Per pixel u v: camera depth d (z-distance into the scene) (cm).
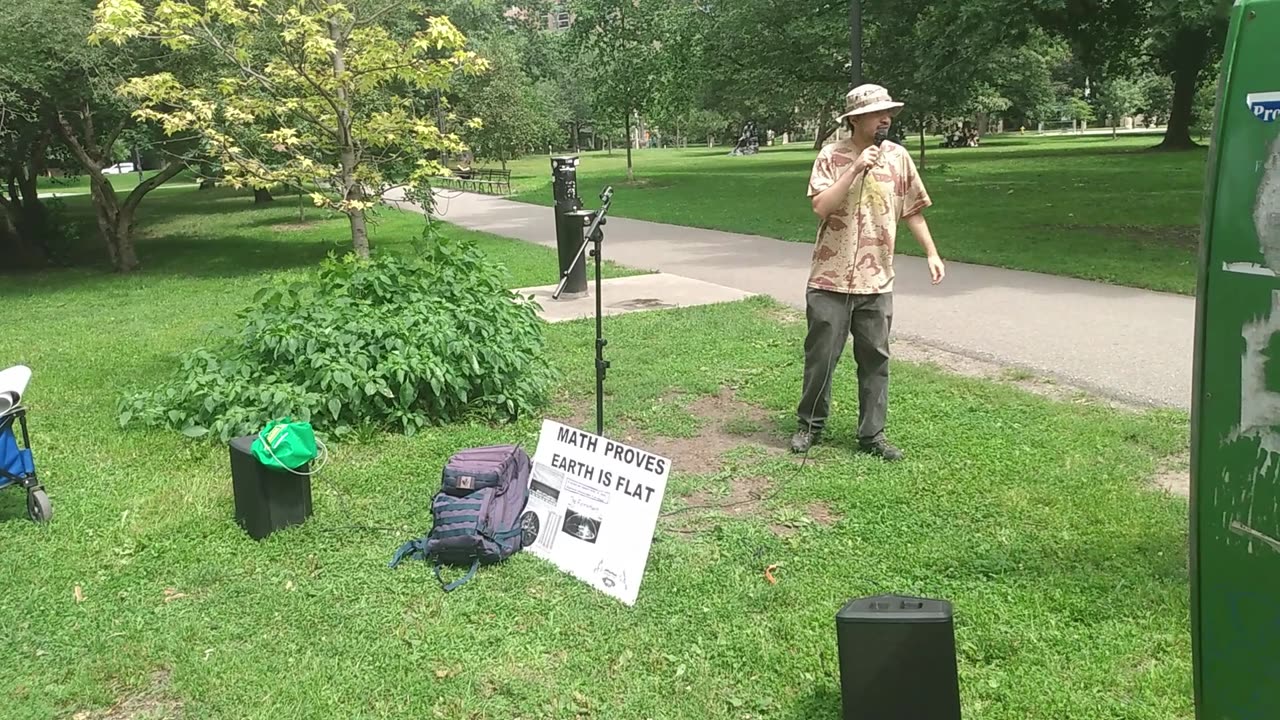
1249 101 182
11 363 852
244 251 1897
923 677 265
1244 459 188
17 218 1869
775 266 1291
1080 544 414
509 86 4053
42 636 362
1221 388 191
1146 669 320
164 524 462
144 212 3069
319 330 600
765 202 2300
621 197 2627
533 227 2019
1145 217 1641
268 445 438
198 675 330
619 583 379
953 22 1645
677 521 457
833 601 371
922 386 673
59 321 1110
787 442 569
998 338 814
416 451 555
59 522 471
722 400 666
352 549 430
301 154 988
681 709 307
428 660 338
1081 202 1938
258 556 426
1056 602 364
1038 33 2584
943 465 516
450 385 601
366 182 895
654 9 3102
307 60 855
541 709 310
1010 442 550
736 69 3244
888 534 432
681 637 349
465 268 700
